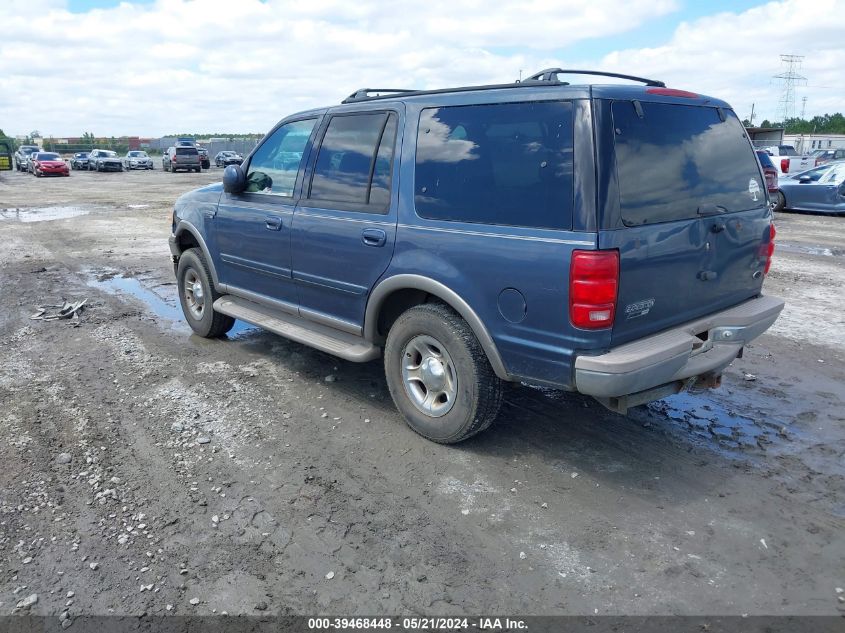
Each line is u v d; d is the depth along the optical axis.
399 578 2.90
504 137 3.48
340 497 3.52
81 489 3.60
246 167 5.38
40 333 6.45
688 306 3.66
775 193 15.87
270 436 4.21
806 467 3.81
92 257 10.71
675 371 3.40
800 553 3.04
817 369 5.35
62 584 2.87
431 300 4.07
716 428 4.30
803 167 25.88
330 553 3.07
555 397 4.81
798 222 14.22
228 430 4.30
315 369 5.40
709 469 3.79
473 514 3.37
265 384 5.08
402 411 4.22
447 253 3.68
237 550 3.09
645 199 3.31
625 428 4.30
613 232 3.12
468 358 3.73
